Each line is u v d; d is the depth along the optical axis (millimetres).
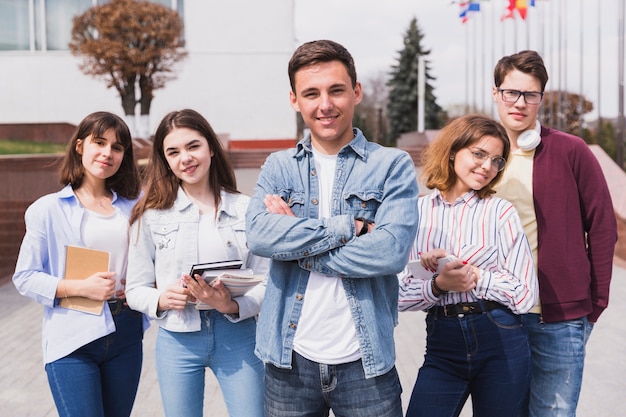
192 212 2754
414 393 2641
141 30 18703
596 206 2732
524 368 2543
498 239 2596
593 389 4566
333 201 2250
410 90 50406
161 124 2707
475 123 2578
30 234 2770
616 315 6434
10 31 22547
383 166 2238
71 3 22484
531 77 2754
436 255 2559
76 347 2691
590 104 24188
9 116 22703
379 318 2232
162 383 2734
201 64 22578
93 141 2795
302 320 2230
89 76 22594
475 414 2641
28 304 7445
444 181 2688
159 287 2738
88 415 2689
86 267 2752
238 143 22766
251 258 2816
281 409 2291
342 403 2242
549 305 2729
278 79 22766
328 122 2193
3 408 4398
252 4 22484
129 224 2773
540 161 2777
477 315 2539
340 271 2127
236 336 2699
